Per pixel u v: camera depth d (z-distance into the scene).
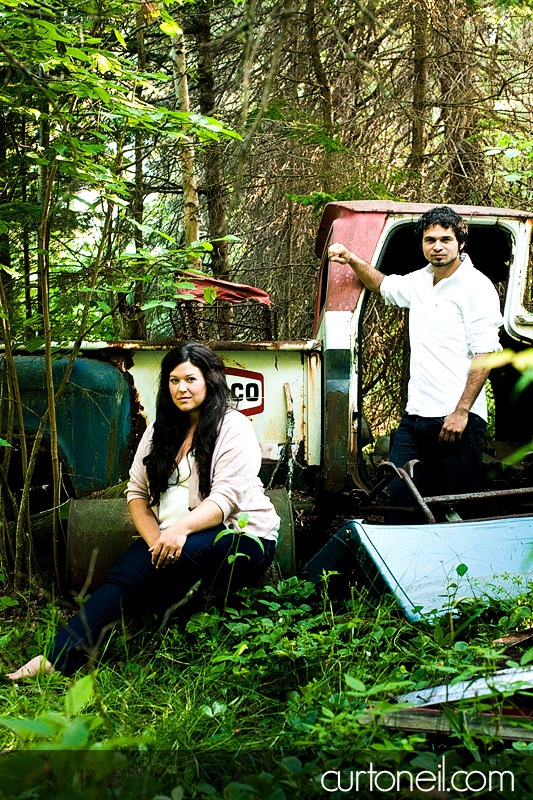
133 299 4.68
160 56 6.21
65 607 3.17
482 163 6.86
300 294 7.48
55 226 3.90
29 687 2.41
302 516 3.85
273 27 6.39
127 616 2.79
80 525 3.05
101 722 2.06
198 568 2.73
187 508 2.85
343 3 6.44
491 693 1.82
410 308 3.65
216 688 2.40
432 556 2.68
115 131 3.43
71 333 3.64
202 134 2.94
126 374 3.52
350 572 2.87
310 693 2.17
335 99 7.14
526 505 3.54
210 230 7.07
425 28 6.59
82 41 2.63
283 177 6.71
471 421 3.51
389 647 2.38
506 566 2.66
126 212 4.01
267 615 2.85
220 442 2.86
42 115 2.86
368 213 3.84
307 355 3.60
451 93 6.86
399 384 6.62
